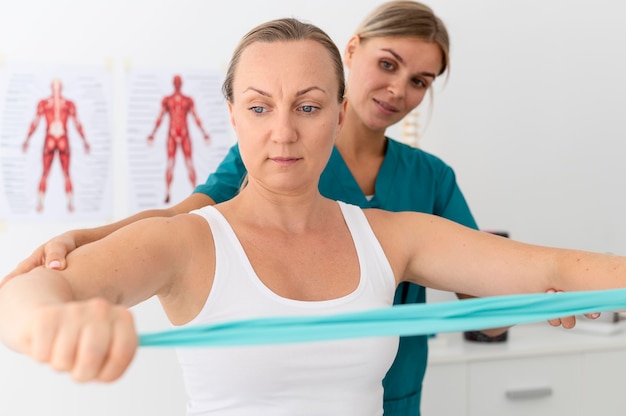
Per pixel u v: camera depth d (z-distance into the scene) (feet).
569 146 8.45
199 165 7.59
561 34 8.32
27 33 7.17
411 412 5.22
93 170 7.36
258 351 3.27
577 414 7.47
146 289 3.08
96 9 7.28
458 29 7.98
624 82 8.58
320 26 7.71
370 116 5.04
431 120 7.97
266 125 3.35
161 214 4.27
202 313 3.31
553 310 2.71
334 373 3.38
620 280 3.45
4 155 7.19
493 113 8.15
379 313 2.41
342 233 3.69
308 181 3.46
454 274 3.82
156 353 7.44
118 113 7.38
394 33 4.86
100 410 7.36
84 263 2.84
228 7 7.54
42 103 7.23
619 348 7.58
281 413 3.33
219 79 7.57
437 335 7.30
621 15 8.52
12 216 7.23
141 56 7.39
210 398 3.37
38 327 1.89
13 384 7.21
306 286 3.47
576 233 8.55
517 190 8.29
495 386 7.18
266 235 3.49
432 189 5.47
